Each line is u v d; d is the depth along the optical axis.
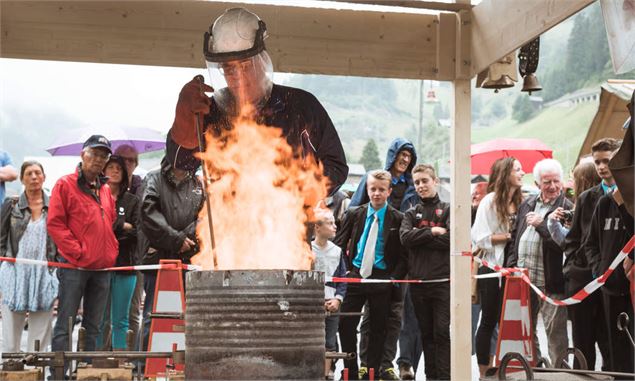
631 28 4.46
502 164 7.54
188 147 4.51
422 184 6.96
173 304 6.53
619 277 6.14
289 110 4.53
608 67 78.75
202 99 4.34
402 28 6.22
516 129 82.44
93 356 4.43
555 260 7.02
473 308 8.32
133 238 7.40
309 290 3.54
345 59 6.16
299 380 3.50
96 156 6.77
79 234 6.76
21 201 7.50
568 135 71.25
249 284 3.48
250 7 6.04
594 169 7.23
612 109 12.09
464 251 6.14
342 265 6.90
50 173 14.25
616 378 4.69
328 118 4.59
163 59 5.97
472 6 6.00
